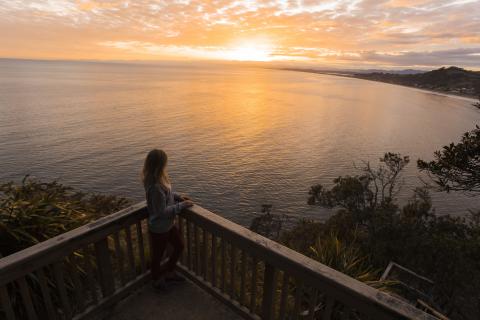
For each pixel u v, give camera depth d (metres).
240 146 71.56
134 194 40.84
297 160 62.00
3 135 68.88
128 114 109.69
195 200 41.41
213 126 95.38
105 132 78.12
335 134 90.75
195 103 154.25
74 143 65.12
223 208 39.50
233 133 86.25
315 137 85.50
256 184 47.81
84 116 100.25
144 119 101.31
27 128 77.38
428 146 77.75
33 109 108.44
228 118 112.31
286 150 69.88
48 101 131.88
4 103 119.38
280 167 56.84
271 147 72.06
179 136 78.75
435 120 123.06
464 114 145.50
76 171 48.44
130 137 74.25
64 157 54.97
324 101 189.12
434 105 178.88
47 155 55.81
